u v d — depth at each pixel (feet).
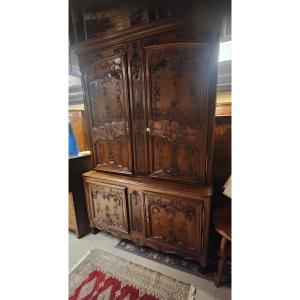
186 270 5.22
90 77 5.62
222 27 4.56
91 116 5.96
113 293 4.63
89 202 6.54
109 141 5.86
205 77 4.20
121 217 5.91
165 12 4.70
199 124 4.50
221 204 6.04
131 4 5.01
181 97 4.53
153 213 5.28
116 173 6.01
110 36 4.85
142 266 5.41
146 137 5.16
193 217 4.71
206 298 4.41
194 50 4.17
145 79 4.79
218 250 5.52
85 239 6.72
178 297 4.46
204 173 4.71
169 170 5.09
